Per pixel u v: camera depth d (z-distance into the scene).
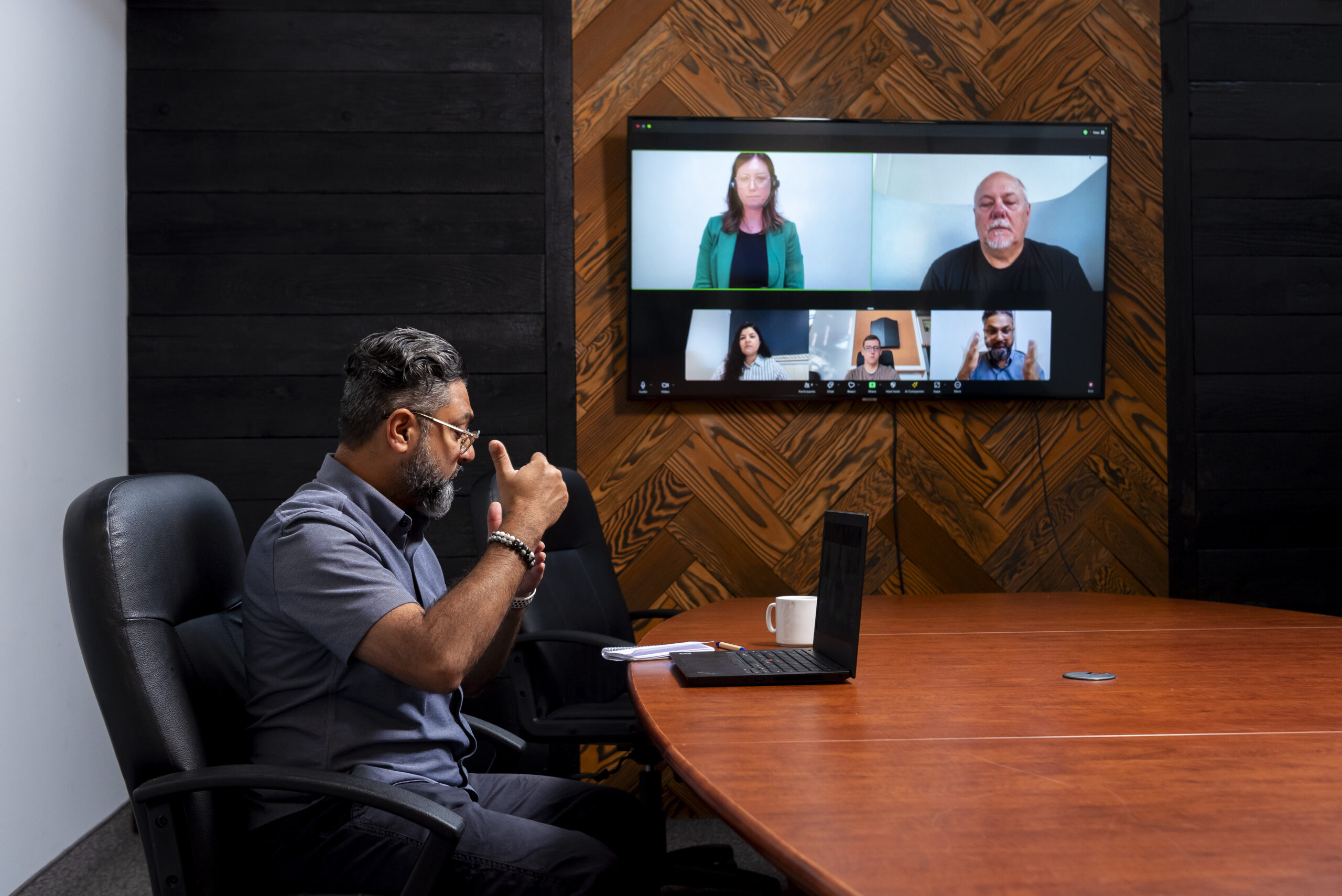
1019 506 2.82
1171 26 2.88
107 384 2.50
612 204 2.76
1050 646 1.52
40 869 2.09
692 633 1.69
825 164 2.75
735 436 2.77
